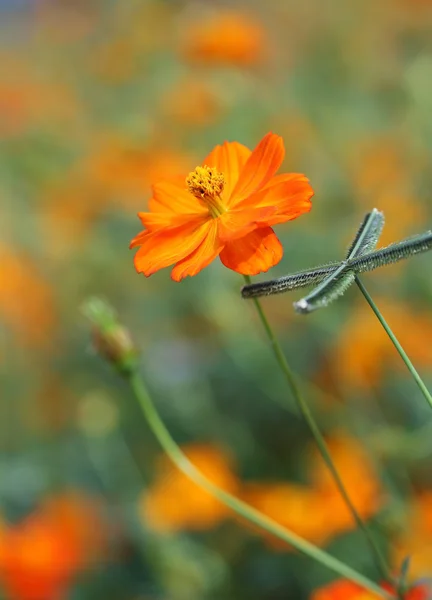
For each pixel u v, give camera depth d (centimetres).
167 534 73
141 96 123
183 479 74
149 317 100
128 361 62
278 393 81
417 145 95
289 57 125
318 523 69
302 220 96
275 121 105
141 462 87
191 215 55
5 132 125
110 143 113
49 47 145
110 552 76
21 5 152
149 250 54
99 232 106
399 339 79
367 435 74
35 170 117
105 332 62
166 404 88
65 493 84
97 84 131
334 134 104
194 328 98
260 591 72
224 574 72
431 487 73
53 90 134
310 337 87
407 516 69
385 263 49
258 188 54
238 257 52
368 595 59
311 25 131
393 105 108
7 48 146
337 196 98
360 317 83
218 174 55
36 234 108
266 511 71
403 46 122
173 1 132
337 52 121
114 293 103
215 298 85
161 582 73
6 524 80
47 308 104
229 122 104
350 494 69
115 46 131
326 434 80
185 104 108
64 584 73
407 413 79
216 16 123
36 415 97
